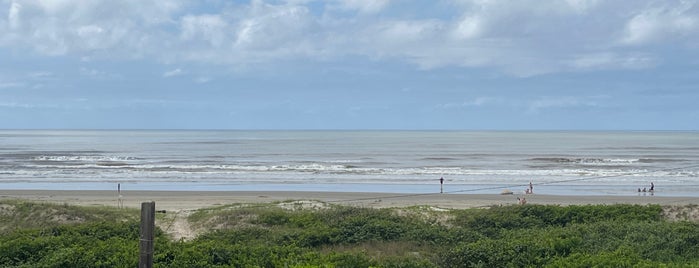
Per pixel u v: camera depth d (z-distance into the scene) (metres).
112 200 33.62
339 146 119.75
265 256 12.98
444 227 18.66
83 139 166.50
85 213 21.36
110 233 16.42
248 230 17.62
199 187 43.25
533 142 151.50
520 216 20.88
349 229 17.52
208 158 77.38
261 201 32.84
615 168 61.47
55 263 11.95
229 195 37.34
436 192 39.88
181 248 13.15
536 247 13.77
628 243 14.38
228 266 12.44
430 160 74.69
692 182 47.00
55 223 20.00
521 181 47.59
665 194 39.41
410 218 20.41
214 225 20.05
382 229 17.34
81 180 47.75
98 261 12.06
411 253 14.97
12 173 53.09
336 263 12.30
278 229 18.58
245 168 58.72
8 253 12.82
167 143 134.50
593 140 172.62
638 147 117.69
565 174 53.69
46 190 39.66
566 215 21.05
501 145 128.25
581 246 14.20
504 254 13.34
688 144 135.25
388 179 49.06
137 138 181.88
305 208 23.73
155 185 44.50
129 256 12.26
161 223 21.00
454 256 13.57
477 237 16.70
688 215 21.14
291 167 60.12
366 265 12.53
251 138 185.88
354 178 49.81
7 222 20.39
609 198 36.66
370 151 98.88
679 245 14.23
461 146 121.69
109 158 75.50
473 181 47.53
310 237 16.69
